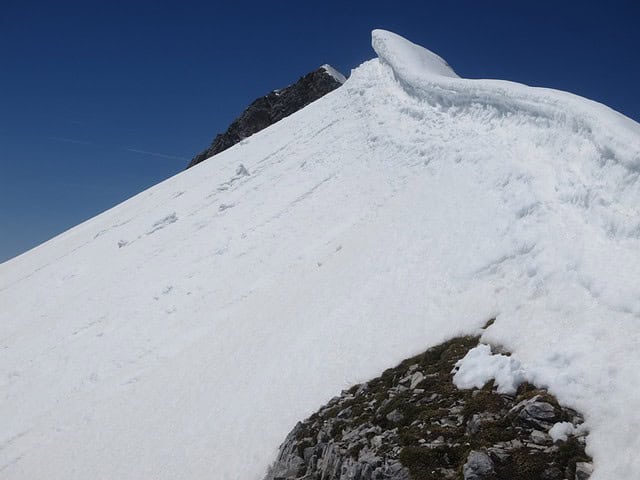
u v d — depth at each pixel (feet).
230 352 67.82
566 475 29.48
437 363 42.27
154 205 168.86
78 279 139.03
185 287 98.32
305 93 282.77
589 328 36.32
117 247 147.74
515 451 31.24
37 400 86.89
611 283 37.78
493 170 59.82
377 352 49.24
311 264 77.20
